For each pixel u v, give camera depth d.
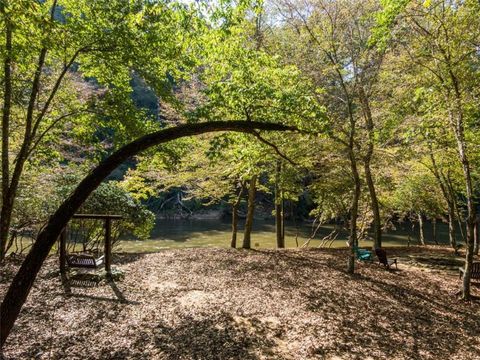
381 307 8.80
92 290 8.09
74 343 5.57
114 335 5.94
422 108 9.34
